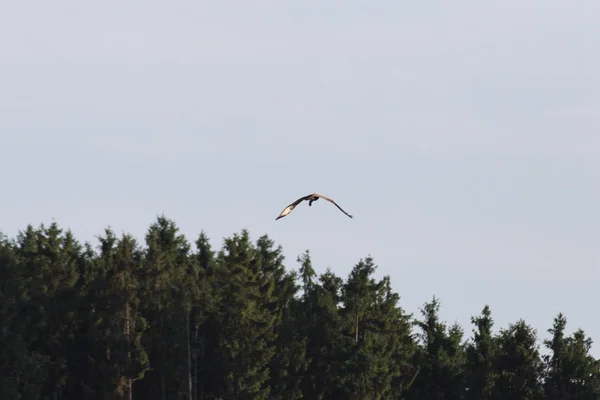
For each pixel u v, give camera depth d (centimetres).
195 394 7394
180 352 7294
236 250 7925
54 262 7706
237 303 7531
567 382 7681
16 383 6806
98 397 7244
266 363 7562
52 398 7306
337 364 8088
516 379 7744
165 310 7475
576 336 7769
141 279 7650
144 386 7575
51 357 7425
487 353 8088
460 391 8406
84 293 7612
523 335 7812
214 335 7544
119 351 7231
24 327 7025
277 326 8038
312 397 8138
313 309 8344
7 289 7012
